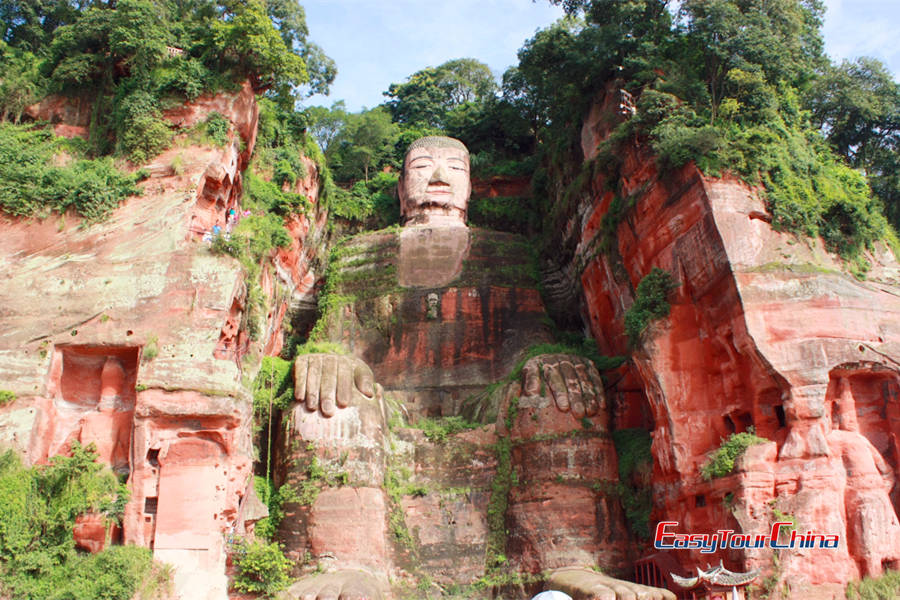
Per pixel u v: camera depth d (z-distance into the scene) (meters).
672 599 24.42
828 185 30.42
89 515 24.36
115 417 26.20
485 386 35.97
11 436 24.75
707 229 28.38
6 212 28.03
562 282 40.38
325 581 25.27
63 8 37.09
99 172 29.25
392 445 31.52
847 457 25.36
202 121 30.53
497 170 48.03
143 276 27.28
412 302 37.81
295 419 29.98
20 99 32.12
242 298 28.20
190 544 24.50
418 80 60.12
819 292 26.88
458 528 30.52
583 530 28.92
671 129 30.36
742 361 27.31
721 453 26.30
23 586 22.19
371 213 45.88
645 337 29.33
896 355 26.39
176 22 33.50
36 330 26.31
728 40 33.34
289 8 42.47
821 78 38.69
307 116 42.00
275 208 37.19
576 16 41.78
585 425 30.58
